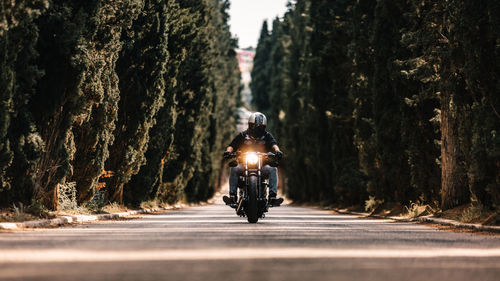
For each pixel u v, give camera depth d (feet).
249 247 37.52
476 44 69.00
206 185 231.71
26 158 66.85
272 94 322.14
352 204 147.33
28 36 65.41
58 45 70.90
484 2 68.28
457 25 71.51
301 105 221.46
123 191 120.98
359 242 42.34
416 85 99.45
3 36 59.62
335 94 152.97
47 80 71.31
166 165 148.97
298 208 172.65
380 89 109.19
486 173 69.72
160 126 126.11
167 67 128.67
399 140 107.34
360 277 25.59
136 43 105.60
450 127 88.38
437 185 97.04
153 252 34.27
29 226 59.82
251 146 66.44
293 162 245.65
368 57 120.88
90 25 76.74
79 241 41.88
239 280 24.40
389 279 25.18
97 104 80.74
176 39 129.49
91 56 74.02
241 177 65.62
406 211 102.01
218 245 38.86
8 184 65.72
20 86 65.67
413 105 97.76
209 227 60.80
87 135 85.51
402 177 107.24
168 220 81.00
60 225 66.13
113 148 105.50
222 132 292.81
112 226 64.28
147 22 107.04
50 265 28.40
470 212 72.90
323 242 41.86
